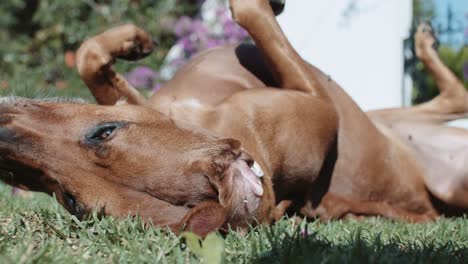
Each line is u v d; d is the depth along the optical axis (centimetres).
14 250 284
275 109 432
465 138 536
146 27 1026
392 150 524
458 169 529
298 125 438
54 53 1095
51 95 413
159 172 326
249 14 457
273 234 309
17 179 338
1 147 324
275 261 285
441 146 536
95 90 461
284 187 446
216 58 475
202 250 274
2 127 325
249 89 443
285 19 741
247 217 326
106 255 296
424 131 545
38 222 345
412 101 859
